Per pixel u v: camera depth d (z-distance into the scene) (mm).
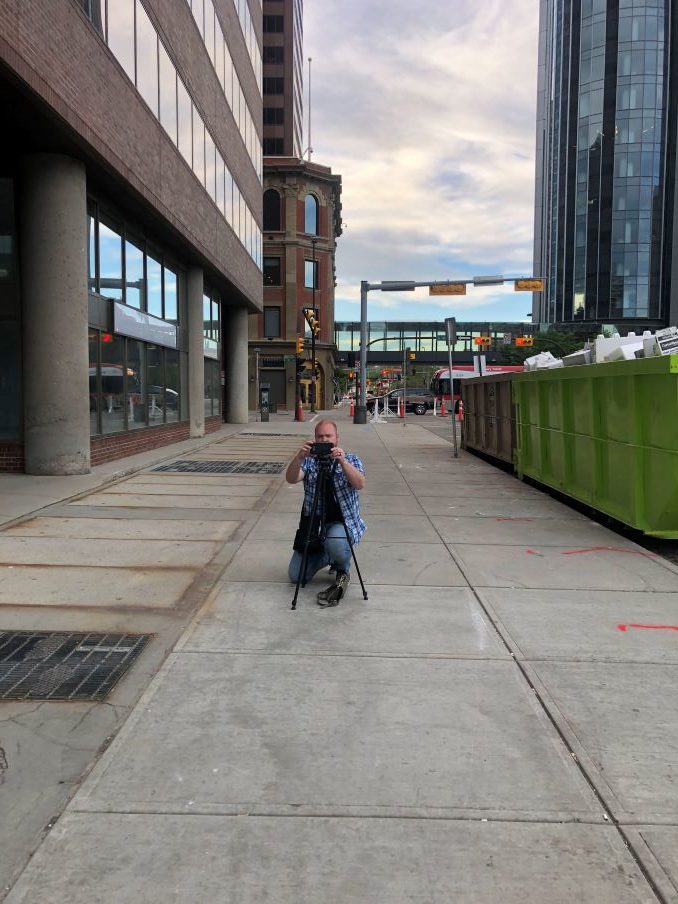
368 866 2479
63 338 11422
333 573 6137
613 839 2637
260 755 3188
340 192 62844
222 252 22031
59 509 8984
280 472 13031
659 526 7160
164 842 2590
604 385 8344
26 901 2297
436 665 4207
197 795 2875
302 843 2594
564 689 3904
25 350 11500
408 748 3264
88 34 10703
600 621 5004
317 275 57562
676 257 92625
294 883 2393
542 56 114188
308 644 4516
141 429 15992
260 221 31031
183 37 16781
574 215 97312
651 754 3236
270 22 68500
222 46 21891
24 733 3365
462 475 13156
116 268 14164
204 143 19250
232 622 4902
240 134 25547
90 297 12672
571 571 6328
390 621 4957
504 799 2877
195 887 2369
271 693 3812
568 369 9461
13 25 8266
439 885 2393
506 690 3883
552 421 10469
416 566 6449
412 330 106125
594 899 2336
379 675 4059
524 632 4773
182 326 20109
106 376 13688
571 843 2611
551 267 104562
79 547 6969
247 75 27078
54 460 11586
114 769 3057
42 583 5754
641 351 8008
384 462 15320
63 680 3951
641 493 7410
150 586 5703
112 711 3598
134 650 4391
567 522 8648
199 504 9477
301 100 79125
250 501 9766
